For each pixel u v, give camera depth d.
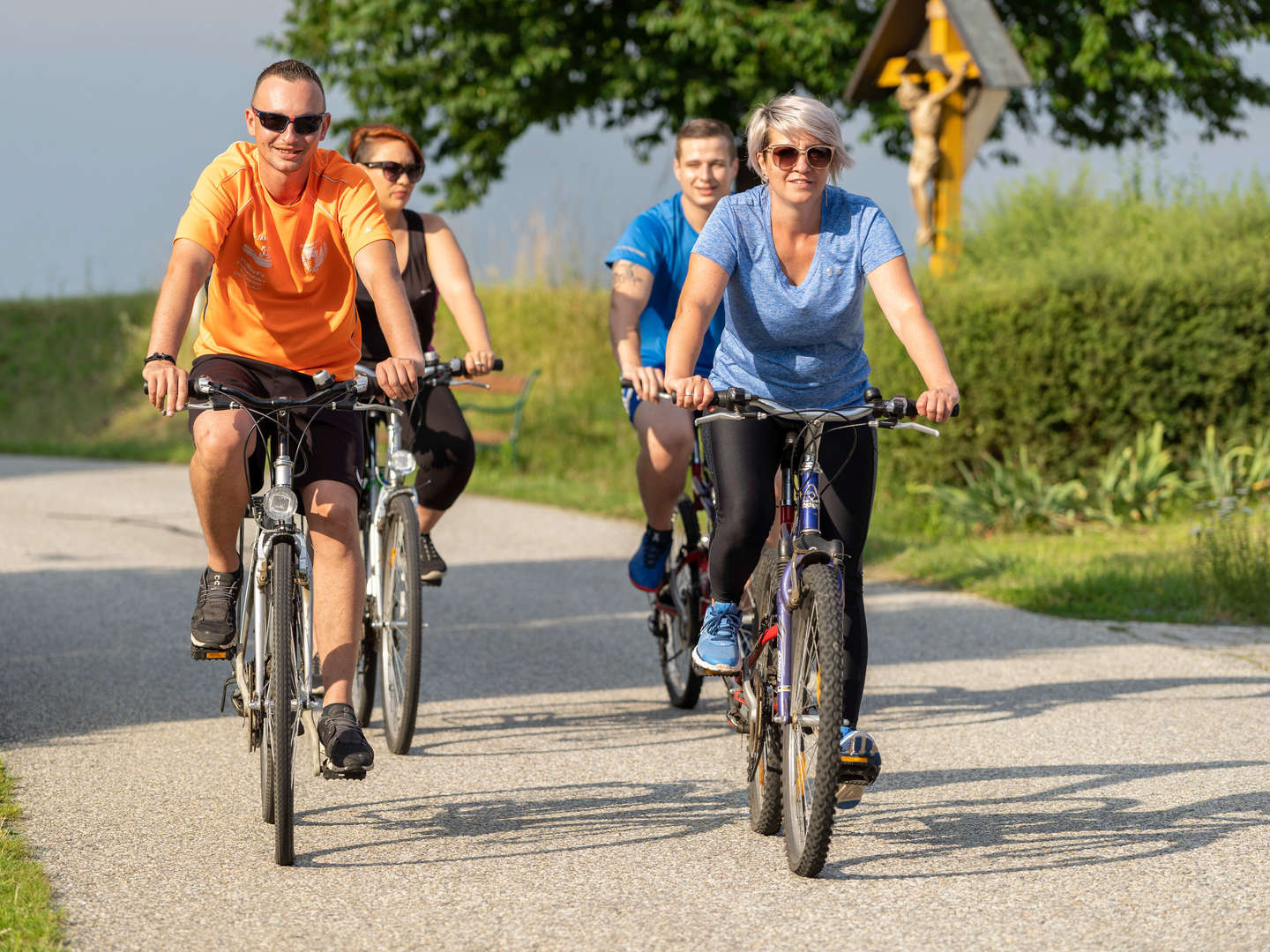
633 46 63.66
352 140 17.23
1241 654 19.59
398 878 11.04
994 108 39.34
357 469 12.40
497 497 40.59
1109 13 58.50
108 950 9.52
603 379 52.72
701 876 11.09
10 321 72.81
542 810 12.93
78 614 23.02
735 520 11.88
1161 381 31.84
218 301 12.30
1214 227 34.94
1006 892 10.65
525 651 20.55
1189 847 11.65
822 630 10.58
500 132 65.44
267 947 9.62
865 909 10.34
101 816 12.62
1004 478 31.16
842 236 11.70
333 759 11.30
